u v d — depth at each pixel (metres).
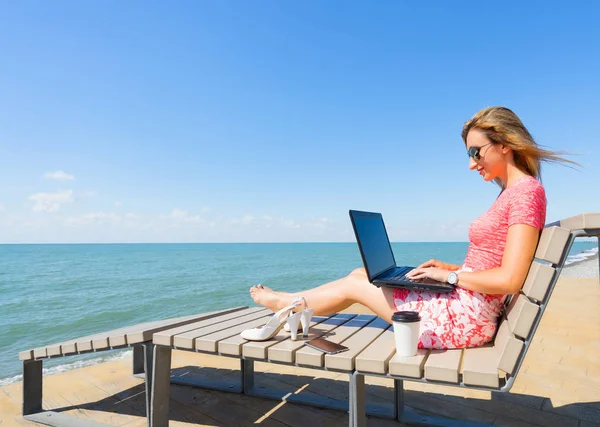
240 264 38.53
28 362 2.75
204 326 2.44
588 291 8.10
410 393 2.99
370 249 2.18
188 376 3.41
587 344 4.26
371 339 2.05
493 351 1.78
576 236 1.38
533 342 4.35
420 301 1.91
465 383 1.50
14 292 16.70
